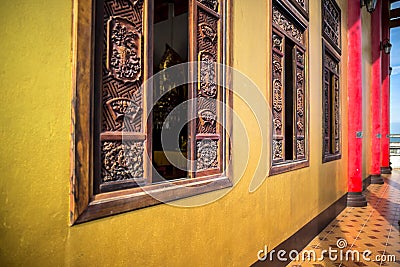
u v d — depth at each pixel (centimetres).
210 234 232
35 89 128
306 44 421
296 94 400
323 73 496
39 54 129
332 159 543
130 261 168
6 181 120
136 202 170
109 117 161
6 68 120
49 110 132
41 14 130
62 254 136
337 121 595
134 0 174
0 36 118
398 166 1477
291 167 367
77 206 141
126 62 170
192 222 214
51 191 133
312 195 442
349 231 475
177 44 367
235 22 264
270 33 319
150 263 180
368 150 969
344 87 636
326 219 504
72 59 140
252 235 288
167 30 377
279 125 347
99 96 155
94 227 149
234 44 262
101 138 156
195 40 222
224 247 248
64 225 137
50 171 132
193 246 215
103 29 158
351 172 650
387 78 1244
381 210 611
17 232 123
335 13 575
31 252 126
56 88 134
